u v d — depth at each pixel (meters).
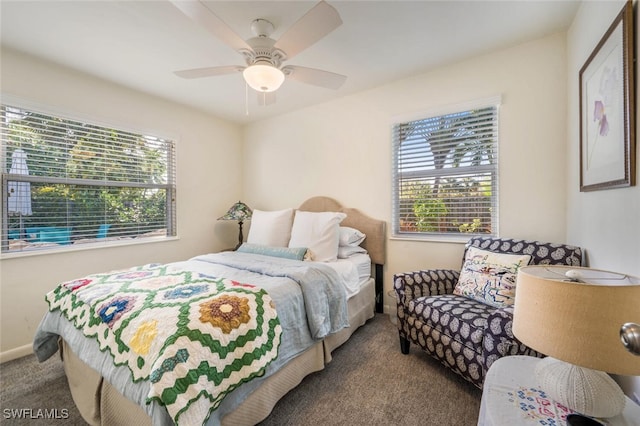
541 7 1.74
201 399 0.98
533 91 2.11
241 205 3.56
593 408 0.76
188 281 1.59
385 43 2.09
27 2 1.61
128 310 1.26
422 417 1.45
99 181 2.61
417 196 2.70
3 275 2.07
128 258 2.80
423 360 1.99
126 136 2.80
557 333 0.76
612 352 0.69
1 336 2.06
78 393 1.49
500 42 2.11
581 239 1.72
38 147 2.24
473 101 2.33
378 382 1.74
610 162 1.29
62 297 1.60
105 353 1.22
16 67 2.11
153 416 0.95
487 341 1.44
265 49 1.64
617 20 1.20
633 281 0.83
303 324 1.65
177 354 1.00
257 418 1.34
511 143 2.21
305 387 1.69
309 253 2.48
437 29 1.94
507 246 1.95
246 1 1.62
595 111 1.45
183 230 3.29
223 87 2.77
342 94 3.03
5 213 2.10
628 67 1.12
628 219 1.17
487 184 2.34
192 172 3.39
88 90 2.49
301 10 1.70
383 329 2.50
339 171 3.16
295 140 3.51
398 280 2.07
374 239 2.83
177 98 3.04
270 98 2.41
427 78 2.56
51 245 2.32
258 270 1.93
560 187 2.04
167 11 1.71
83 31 1.89
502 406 0.85
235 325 1.21
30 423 1.43
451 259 2.49
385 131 2.83
